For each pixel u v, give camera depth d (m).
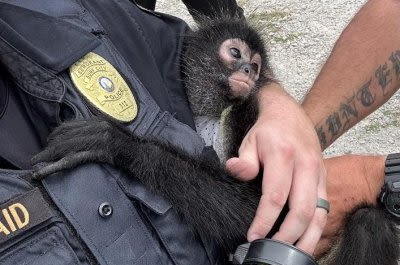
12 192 0.53
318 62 1.48
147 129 0.66
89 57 0.63
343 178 0.82
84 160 0.57
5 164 0.58
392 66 0.93
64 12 0.68
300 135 0.67
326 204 0.64
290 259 0.54
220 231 0.65
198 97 0.86
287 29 1.59
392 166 0.80
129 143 0.63
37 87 0.61
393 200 0.79
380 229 0.79
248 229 0.63
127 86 0.65
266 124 0.68
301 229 0.61
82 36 0.64
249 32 0.98
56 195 0.54
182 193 0.64
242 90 0.86
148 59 0.72
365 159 0.83
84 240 0.53
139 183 0.61
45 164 0.56
